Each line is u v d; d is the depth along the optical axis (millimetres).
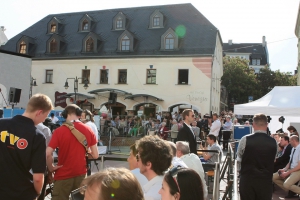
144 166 3207
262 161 5250
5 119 3408
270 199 5273
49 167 4523
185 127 6555
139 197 1594
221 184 9039
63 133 4566
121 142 19062
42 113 3512
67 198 4562
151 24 36500
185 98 32281
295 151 8305
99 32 38469
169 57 33000
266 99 11469
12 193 3303
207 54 32031
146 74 33688
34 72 37188
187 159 4730
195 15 36344
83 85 35344
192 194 2238
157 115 29453
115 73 34625
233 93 53781
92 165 10445
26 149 3318
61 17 42344
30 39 39250
